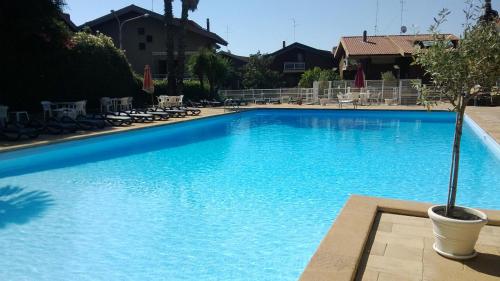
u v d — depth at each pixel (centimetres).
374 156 1102
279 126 1823
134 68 3888
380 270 373
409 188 786
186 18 2709
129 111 1802
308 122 1981
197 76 2950
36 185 820
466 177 867
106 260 484
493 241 434
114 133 1335
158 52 3838
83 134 1267
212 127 1809
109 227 589
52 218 627
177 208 672
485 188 782
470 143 1295
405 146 1259
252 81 3912
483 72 377
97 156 1136
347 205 538
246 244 526
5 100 1672
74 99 1966
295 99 2938
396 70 3225
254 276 443
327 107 2430
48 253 504
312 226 588
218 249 512
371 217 489
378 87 2669
